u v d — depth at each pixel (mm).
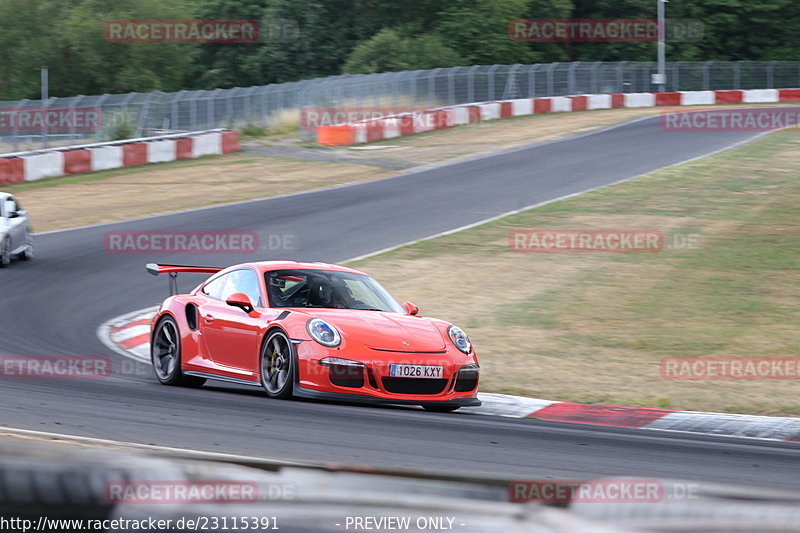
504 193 92438
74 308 48906
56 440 19250
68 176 107188
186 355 32656
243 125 158000
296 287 31609
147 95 144250
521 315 47906
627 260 60906
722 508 4594
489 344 42000
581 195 88250
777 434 27578
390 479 5199
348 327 28625
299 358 27906
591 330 44500
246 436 21328
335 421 24266
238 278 32781
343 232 73375
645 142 129500
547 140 136500
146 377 34719
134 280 56781
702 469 19922
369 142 141875
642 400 32562
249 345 30141
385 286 55562
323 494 5082
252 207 85562
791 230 67500
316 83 172375
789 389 34156
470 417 27953
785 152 111750
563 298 51531
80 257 63594
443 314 48438
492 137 142750
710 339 42406
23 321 44812
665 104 194875
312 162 119750
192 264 61438
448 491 4957
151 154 118438
